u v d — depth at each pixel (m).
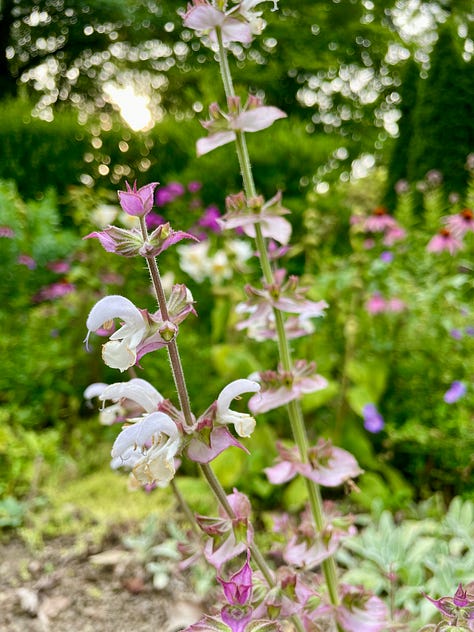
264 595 1.58
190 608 2.65
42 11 16.06
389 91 15.93
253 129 1.95
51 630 2.66
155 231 1.30
